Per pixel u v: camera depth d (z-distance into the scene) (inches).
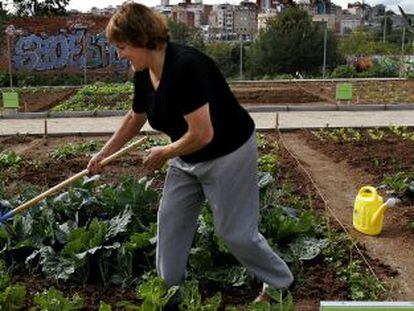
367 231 237.0
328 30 1149.7
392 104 655.1
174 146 142.9
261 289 180.2
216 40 1339.8
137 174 347.3
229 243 156.8
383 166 356.2
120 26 137.6
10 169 365.7
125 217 200.8
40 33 1014.4
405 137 458.3
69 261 187.3
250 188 154.4
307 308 173.8
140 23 136.8
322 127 503.2
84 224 219.9
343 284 187.2
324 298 179.6
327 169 358.9
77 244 187.5
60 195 226.4
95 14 1072.2
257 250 157.0
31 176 347.3
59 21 1015.6
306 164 371.9
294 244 203.9
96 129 538.9
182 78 138.3
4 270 192.5
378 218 234.5
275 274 161.8
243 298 176.2
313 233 217.3
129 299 176.6
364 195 240.1
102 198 223.0
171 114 145.4
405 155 384.8
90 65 1025.5
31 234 201.6
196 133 140.1
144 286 155.6
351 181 328.8
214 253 190.5
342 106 647.8
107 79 1016.9
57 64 1021.2
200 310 154.0
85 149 433.4
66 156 409.4
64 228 204.7
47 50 1018.1
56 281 186.1
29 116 626.5
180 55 139.8
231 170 150.4
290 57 1119.0
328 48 1128.8
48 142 475.2
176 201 159.3
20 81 967.0
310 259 201.5
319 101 706.8
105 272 186.4
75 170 365.1
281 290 162.4
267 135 483.8
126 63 1021.8
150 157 146.0
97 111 633.0
